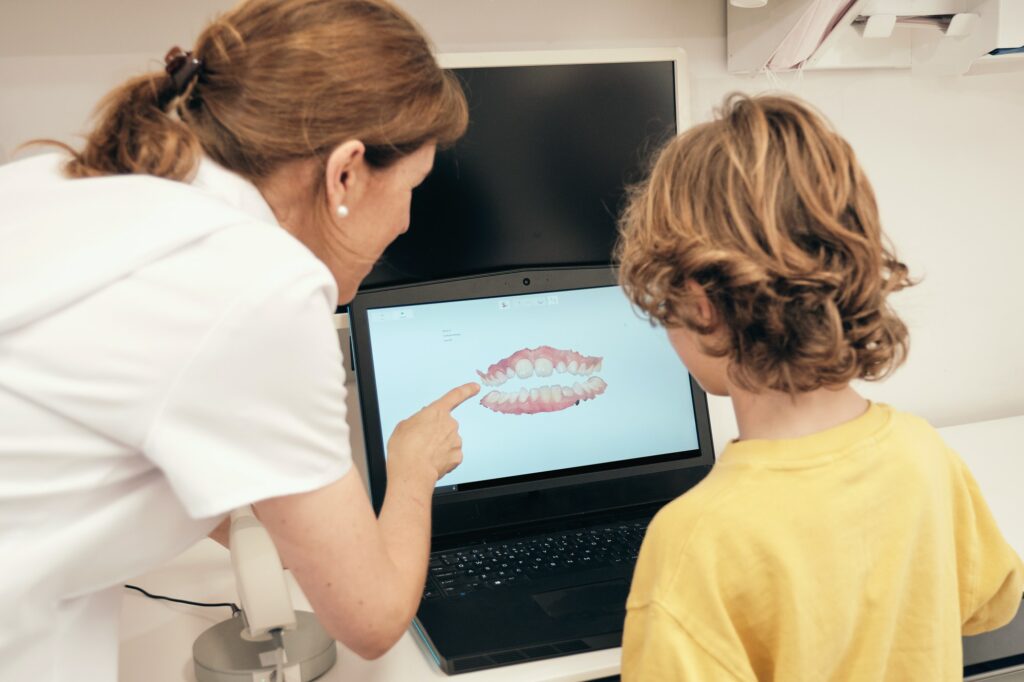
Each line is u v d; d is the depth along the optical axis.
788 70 1.44
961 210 1.60
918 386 1.64
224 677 0.88
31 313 0.59
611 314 1.28
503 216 1.30
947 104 1.55
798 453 0.69
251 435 0.63
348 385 1.35
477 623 0.96
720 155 0.69
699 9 1.41
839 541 0.67
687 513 0.68
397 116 0.70
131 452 0.64
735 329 0.68
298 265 0.63
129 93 0.71
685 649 0.65
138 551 0.69
